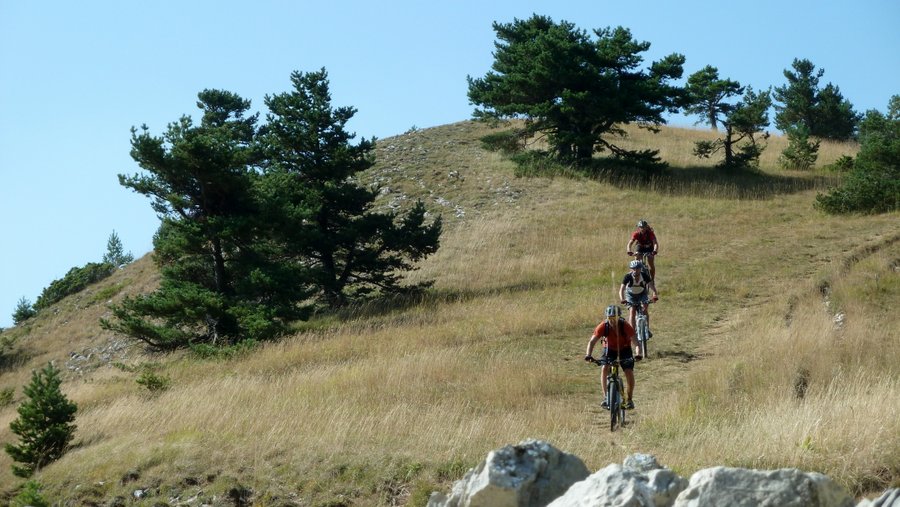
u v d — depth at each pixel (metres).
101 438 14.42
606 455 10.03
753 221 33.72
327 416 12.76
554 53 42.06
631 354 11.83
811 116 65.44
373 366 16.95
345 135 30.91
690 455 9.49
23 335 39.62
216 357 22.67
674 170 44.34
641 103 42.09
